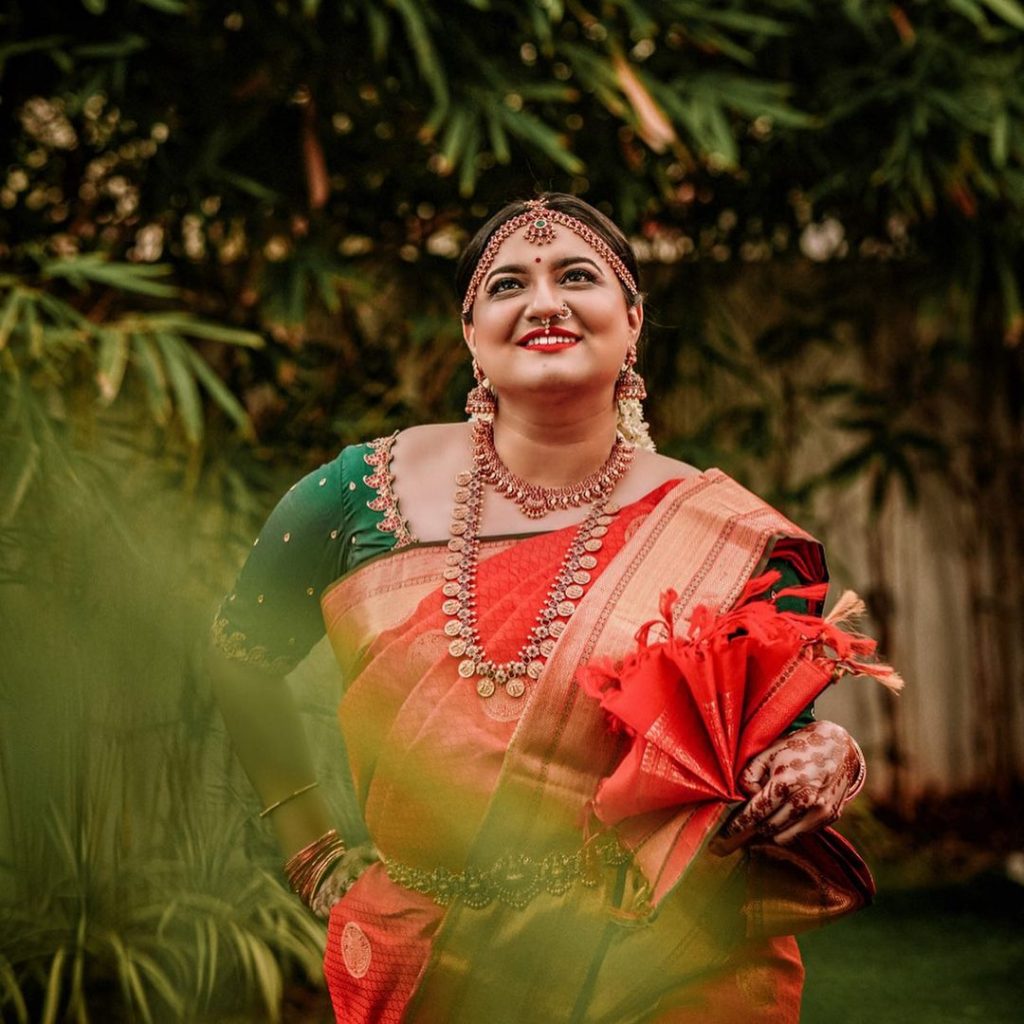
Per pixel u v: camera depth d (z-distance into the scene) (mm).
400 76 3438
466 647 1517
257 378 3586
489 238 1626
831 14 3736
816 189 3773
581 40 3516
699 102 3488
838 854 1489
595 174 3674
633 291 1660
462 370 3699
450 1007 1516
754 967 1558
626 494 1634
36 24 3184
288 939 2498
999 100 3557
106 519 2029
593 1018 1505
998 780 4508
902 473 4234
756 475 4395
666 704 1430
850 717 4469
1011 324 3883
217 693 1768
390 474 1650
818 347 4387
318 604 1713
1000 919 3641
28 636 1713
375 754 1545
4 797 1979
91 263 3070
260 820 2326
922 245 4090
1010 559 4512
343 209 3768
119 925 2238
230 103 3365
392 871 1565
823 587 1487
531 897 1495
